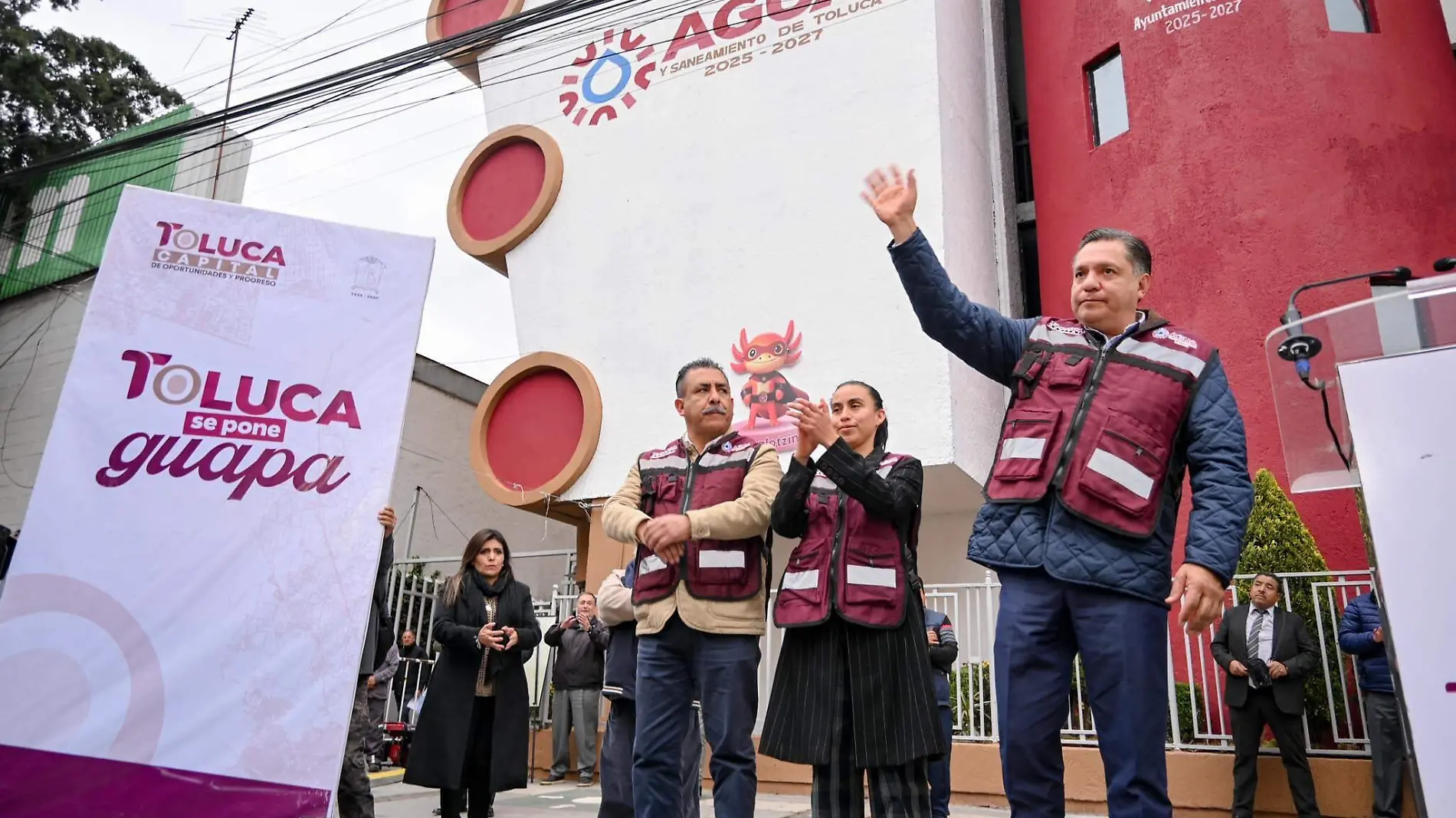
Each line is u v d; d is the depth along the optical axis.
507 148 13.45
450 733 5.50
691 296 11.52
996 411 11.02
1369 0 10.91
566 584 11.73
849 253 10.77
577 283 12.29
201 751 3.78
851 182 11.01
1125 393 2.91
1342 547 9.05
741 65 12.12
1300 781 6.64
